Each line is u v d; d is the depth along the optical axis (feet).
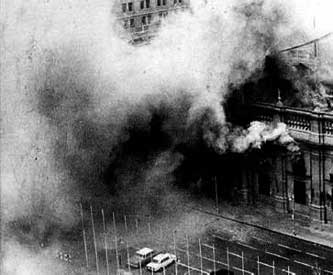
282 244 185.06
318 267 171.53
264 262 175.73
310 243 184.65
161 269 173.88
